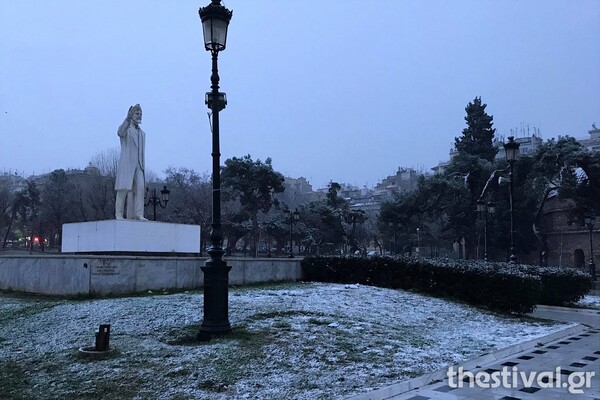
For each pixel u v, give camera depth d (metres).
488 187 52.38
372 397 6.86
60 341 9.57
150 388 6.90
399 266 19.22
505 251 57.19
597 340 12.42
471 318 14.53
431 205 55.84
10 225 77.62
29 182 77.12
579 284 20.36
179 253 20.31
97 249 18.88
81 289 14.73
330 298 15.15
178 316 11.23
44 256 16.16
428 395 7.22
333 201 73.44
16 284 17.12
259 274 20.02
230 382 7.21
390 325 12.17
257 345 9.10
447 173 56.56
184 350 8.71
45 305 13.23
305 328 10.63
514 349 10.70
